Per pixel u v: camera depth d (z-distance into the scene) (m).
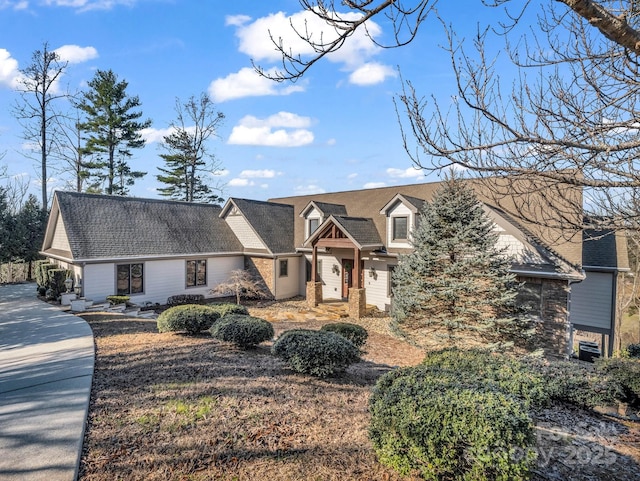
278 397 6.21
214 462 4.19
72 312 14.34
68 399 5.80
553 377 7.02
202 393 6.18
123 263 16.64
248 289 20.14
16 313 13.88
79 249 15.47
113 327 11.80
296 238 21.81
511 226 12.08
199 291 19.62
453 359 6.44
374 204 19.67
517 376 5.78
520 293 11.94
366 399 6.50
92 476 3.88
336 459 4.36
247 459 4.28
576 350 16.94
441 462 3.55
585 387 6.77
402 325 11.91
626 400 6.79
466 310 10.84
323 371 7.24
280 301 19.95
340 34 3.27
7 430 4.79
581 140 3.27
